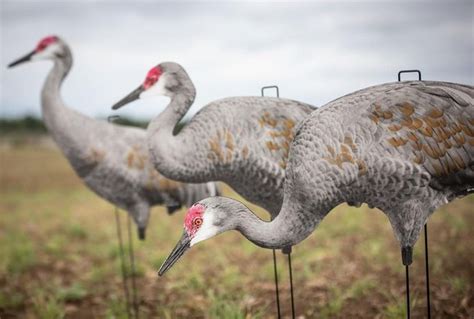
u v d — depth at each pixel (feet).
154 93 11.76
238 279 17.26
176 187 14.08
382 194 9.02
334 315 14.17
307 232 9.49
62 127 13.60
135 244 21.67
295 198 9.24
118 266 19.21
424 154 8.68
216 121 11.10
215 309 14.34
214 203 8.97
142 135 14.20
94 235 23.91
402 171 8.66
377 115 8.77
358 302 14.83
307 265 17.72
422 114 8.73
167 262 8.82
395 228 9.34
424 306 13.94
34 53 14.40
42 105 13.94
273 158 10.96
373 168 8.70
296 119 11.19
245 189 11.60
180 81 11.55
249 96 11.62
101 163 13.58
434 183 8.93
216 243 21.47
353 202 9.50
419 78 9.35
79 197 33.01
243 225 9.09
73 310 15.85
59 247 21.98
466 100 8.93
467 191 9.29
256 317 14.11
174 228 24.14
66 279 18.56
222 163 11.07
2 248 21.85
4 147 53.83
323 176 8.89
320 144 8.93
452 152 8.77
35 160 47.60
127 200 14.20
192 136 11.19
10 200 32.83
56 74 14.20
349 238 20.75
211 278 17.62
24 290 17.46
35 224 26.55
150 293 16.88
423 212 9.14
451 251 17.80
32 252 21.06
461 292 14.32
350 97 9.20
